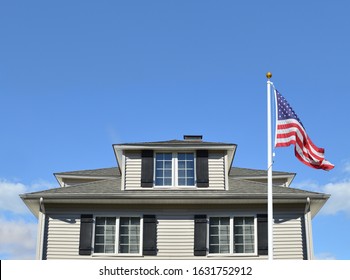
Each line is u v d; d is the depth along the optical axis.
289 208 31.02
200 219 30.58
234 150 32.75
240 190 31.52
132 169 32.31
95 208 30.91
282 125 23.59
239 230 30.56
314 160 23.38
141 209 30.91
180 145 32.44
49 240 30.30
